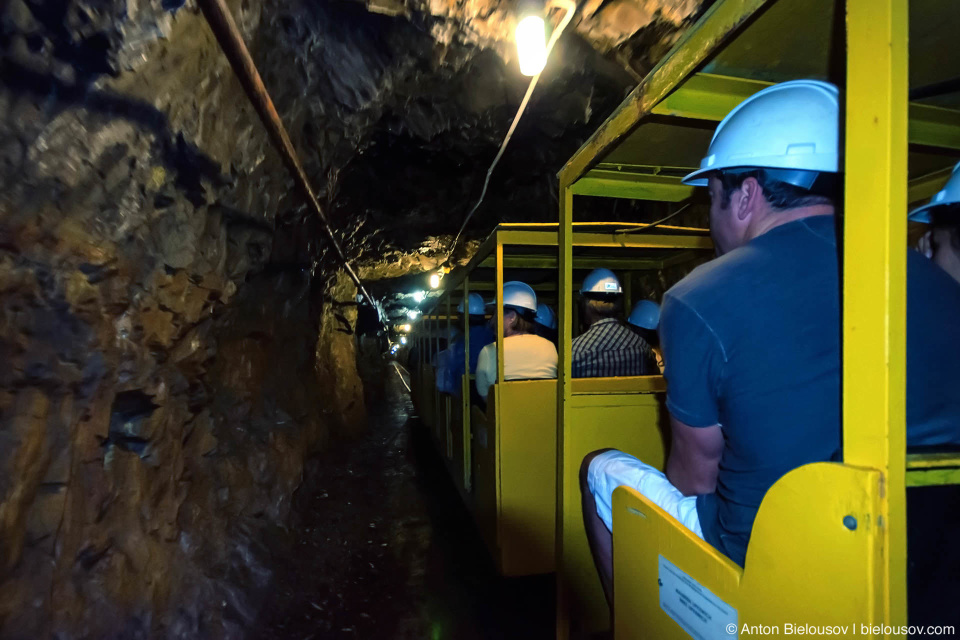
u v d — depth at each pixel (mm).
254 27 2617
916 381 929
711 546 1038
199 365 2791
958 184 1284
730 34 1096
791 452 983
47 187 1679
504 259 4180
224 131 2520
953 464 756
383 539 4016
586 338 2934
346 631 2785
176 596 2412
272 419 4430
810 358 979
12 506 1624
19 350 1657
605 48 3549
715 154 1227
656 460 2582
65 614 1813
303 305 5586
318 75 3580
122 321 2088
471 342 4836
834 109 1094
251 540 3248
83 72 1687
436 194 6695
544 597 3074
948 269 1352
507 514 2893
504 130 4980
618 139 1650
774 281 1027
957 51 1305
